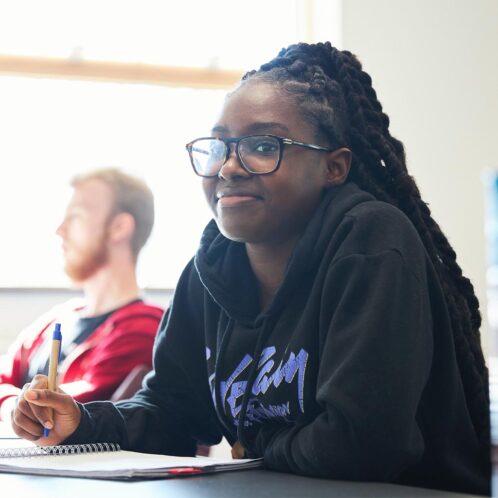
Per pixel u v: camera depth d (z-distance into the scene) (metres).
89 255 3.05
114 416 1.63
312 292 1.41
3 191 3.84
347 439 1.20
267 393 1.44
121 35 3.87
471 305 1.65
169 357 1.74
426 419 1.42
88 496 1.00
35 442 1.58
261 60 3.95
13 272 3.81
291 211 1.50
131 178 3.14
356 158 1.61
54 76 3.82
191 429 1.77
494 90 3.68
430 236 1.59
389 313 1.27
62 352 2.98
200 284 1.72
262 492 1.04
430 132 3.64
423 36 3.67
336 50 1.70
